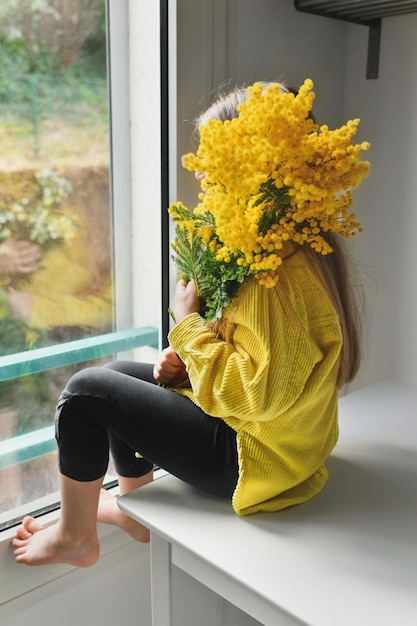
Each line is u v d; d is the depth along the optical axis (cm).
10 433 141
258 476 104
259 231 98
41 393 144
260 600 89
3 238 135
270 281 96
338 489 113
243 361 97
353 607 86
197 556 96
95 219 148
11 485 141
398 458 123
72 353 147
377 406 145
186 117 130
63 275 145
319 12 138
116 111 145
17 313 139
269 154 89
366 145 93
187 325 104
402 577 92
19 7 128
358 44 153
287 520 104
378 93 152
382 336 163
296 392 99
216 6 127
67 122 139
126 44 143
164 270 141
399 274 157
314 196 91
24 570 125
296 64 145
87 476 111
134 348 158
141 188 150
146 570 143
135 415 107
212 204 98
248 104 94
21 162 134
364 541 99
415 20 142
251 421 101
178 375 117
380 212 158
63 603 132
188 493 113
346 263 114
